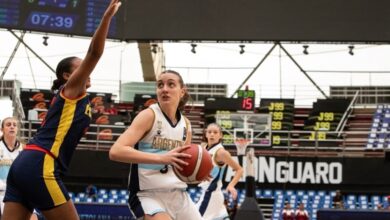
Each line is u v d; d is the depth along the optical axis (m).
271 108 27.73
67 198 6.23
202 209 10.45
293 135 27.08
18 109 26.00
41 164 6.08
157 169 6.70
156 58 30.72
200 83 32.41
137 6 23.84
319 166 24.31
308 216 23.00
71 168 23.92
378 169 24.12
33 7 22.45
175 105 6.78
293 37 23.94
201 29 23.84
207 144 10.66
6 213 6.18
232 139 25.48
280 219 24.05
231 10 23.95
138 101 26.97
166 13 23.88
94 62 5.95
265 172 24.41
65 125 6.13
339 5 24.00
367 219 11.36
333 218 11.47
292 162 24.38
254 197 9.60
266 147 25.55
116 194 23.95
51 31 22.47
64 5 22.58
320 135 26.39
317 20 23.97
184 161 6.45
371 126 27.89
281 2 24.00
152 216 6.55
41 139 6.14
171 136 6.74
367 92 32.03
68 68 6.35
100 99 27.41
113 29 23.53
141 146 6.70
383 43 24.11
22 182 6.08
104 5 22.83
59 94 6.16
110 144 25.14
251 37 23.88
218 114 26.19
